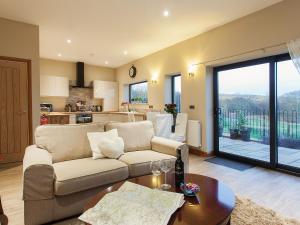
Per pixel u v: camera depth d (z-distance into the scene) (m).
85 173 2.04
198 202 1.42
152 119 4.61
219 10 3.44
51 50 5.84
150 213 1.24
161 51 5.74
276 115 3.53
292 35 3.01
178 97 5.64
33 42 4.07
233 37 3.83
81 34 4.55
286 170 3.37
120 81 8.04
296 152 3.34
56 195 1.92
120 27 4.17
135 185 1.64
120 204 1.34
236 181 3.00
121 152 2.67
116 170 2.23
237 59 3.84
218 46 4.12
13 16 3.70
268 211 2.12
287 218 2.01
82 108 7.50
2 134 3.90
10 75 3.92
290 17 3.02
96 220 1.19
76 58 6.86
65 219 2.04
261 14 3.39
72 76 7.48
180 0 3.13
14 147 4.01
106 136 2.72
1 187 2.82
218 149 4.54
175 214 1.27
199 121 4.56
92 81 7.75
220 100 4.51
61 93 6.84
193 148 4.74
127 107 7.41
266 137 3.71
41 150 2.30
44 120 5.89
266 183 2.92
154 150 3.06
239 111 4.17
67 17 3.72
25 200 1.81
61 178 1.91
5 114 3.91
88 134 2.68
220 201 1.43
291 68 3.34
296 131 3.33
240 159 4.05
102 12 3.53
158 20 3.83
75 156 2.53
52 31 4.39
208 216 1.25
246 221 1.92
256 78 3.84
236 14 3.59
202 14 3.59
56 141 2.47
